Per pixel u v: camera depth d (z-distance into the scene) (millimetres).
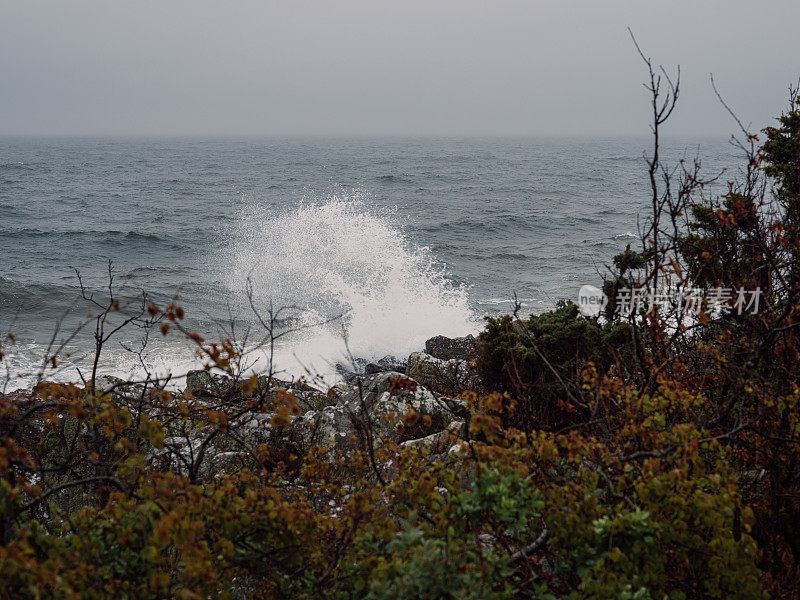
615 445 3092
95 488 3434
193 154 177250
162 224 44656
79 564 2195
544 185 77875
